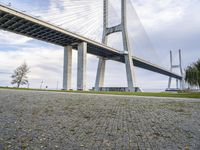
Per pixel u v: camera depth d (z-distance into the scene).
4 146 4.09
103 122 6.72
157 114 8.73
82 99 15.26
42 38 49.69
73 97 16.97
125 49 56.69
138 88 54.69
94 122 6.68
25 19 38.31
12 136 4.79
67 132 5.31
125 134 5.26
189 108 11.13
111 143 4.48
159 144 4.47
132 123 6.68
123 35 57.09
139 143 4.52
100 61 62.44
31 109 8.99
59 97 16.19
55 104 11.15
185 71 42.16
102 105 11.66
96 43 52.03
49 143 4.36
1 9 34.31
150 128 6.00
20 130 5.36
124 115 8.27
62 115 7.78
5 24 40.69
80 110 9.27
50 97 15.68
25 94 17.55
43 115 7.64
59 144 4.31
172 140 4.79
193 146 4.36
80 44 51.16
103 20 60.91
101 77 61.91
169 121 7.16
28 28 43.00
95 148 4.13
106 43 60.25
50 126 5.92
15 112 8.09
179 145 4.42
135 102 14.22
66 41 52.03
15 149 3.94
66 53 54.50
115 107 10.93
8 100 12.10
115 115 8.22
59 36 47.97
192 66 41.09
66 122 6.54
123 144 4.43
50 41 51.84
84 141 4.57
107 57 63.12
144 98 18.41
